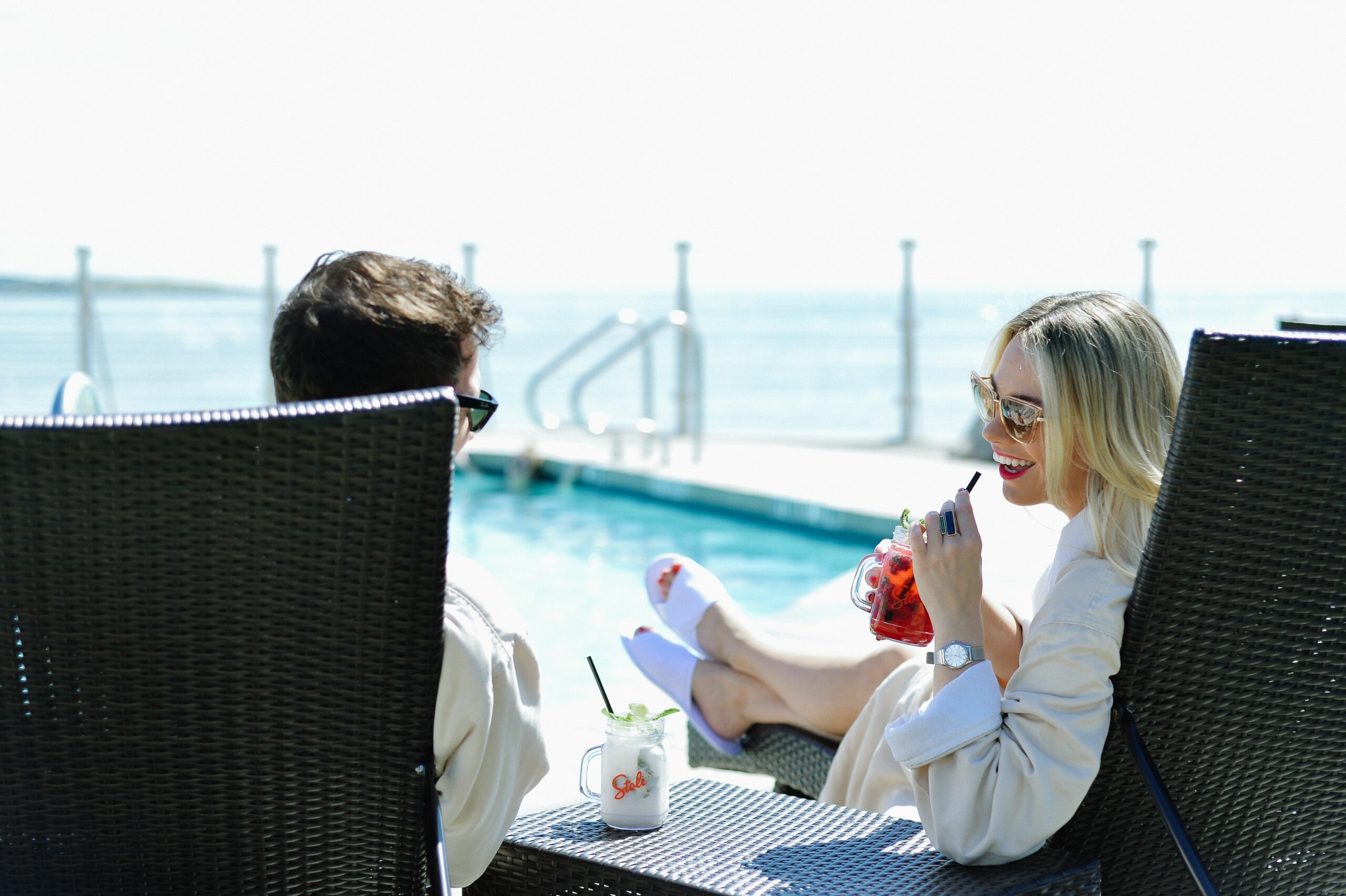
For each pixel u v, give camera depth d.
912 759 1.32
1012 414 1.42
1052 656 1.31
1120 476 1.36
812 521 5.77
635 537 5.96
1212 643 1.28
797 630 3.53
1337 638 1.29
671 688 2.21
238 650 1.04
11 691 1.04
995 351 1.50
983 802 1.30
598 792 1.57
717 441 8.11
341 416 0.99
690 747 2.25
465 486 7.49
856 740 1.77
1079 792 1.29
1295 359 1.16
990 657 1.74
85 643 1.03
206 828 1.11
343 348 1.14
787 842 1.39
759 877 1.28
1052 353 1.38
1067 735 1.28
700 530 6.14
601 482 7.07
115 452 0.97
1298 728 1.34
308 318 1.15
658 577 2.30
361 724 1.10
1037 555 4.38
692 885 1.25
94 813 1.09
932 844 1.37
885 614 1.60
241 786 1.09
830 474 6.62
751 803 1.51
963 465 6.90
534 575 5.13
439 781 1.18
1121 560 1.34
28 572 1.00
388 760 1.12
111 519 0.99
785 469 6.84
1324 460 1.20
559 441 8.09
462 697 1.15
